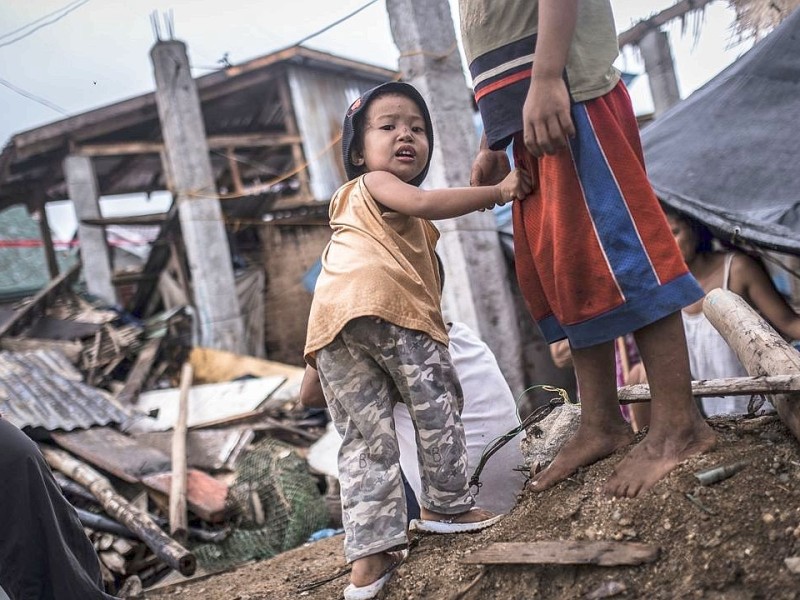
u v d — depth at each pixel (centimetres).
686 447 221
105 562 584
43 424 786
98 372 1115
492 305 722
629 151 227
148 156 1698
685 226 409
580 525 220
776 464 208
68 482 681
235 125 1705
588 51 232
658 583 194
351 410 245
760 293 384
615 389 249
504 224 792
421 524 258
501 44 238
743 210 401
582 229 224
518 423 334
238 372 1089
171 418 912
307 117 1516
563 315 232
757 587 181
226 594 336
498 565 220
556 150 219
